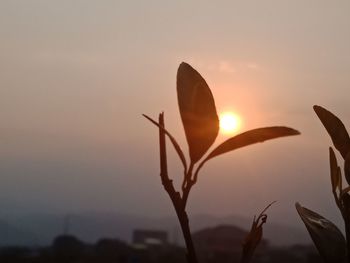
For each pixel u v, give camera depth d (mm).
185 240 1084
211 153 1116
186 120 1140
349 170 1286
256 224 1166
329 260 1234
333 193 1308
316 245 1246
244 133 1090
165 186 1109
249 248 1152
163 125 1133
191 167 1117
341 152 1389
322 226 1280
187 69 1206
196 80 1189
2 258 25250
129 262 24375
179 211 1097
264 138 1091
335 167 1320
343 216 1278
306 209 1347
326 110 1397
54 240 31109
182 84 1182
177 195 1104
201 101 1158
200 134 1128
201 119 1137
